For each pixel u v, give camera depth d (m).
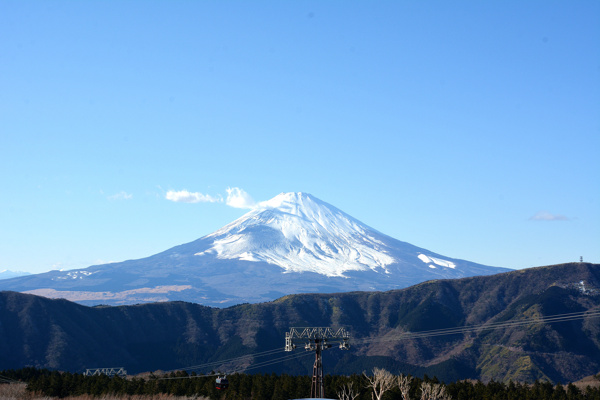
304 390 157.50
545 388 163.88
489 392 158.38
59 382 170.12
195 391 168.50
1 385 172.88
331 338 130.38
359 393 153.62
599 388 160.38
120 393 165.50
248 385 169.75
